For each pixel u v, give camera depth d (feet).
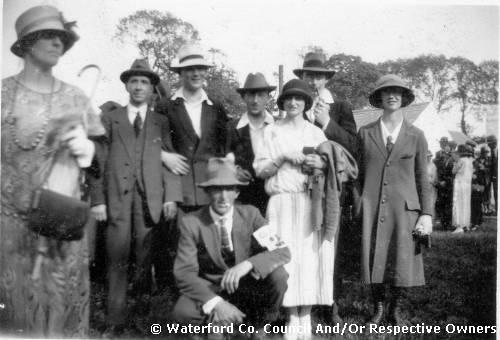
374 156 17.58
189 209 17.74
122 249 16.83
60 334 15.78
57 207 15.20
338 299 18.58
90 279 17.17
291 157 16.99
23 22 16.44
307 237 16.92
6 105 16.08
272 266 15.55
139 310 17.13
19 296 15.72
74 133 16.08
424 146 17.53
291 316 16.87
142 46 20.34
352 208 17.80
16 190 15.76
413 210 17.33
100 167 16.83
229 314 15.12
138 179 17.01
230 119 18.61
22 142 15.89
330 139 17.94
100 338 16.24
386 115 17.79
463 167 23.21
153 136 17.39
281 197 17.07
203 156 17.89
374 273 17.17
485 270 20.52
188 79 18.19
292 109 17.31
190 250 15.84
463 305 18.63
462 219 23.43
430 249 22.20
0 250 15.76
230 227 16.11
